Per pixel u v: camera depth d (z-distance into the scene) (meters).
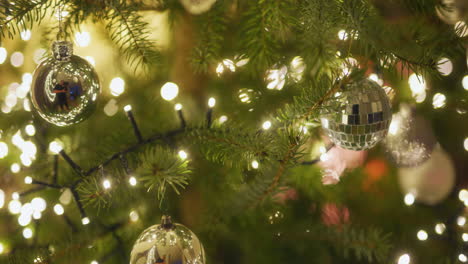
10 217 1.03
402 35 0.77
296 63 0.88
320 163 0.99
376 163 1.07
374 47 0.76
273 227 0.97
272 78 0.92
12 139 0.95
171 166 0.73
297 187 0.99
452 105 0.99
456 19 0.80
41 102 0.75
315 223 0.98
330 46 0.78
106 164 0.82
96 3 0.82
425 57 0.77
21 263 0.89
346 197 1.04
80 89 0.75
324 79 0.76
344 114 0.75
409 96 0.97
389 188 1.07
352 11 0.75
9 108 1.08
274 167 0.84
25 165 0.92
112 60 1.07
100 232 0.92
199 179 0.96
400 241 1.00
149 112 0.96
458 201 1.08
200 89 0.99
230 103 0.96
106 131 0.98
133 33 0.84
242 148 0.80
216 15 0.88
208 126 0.83
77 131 0.99
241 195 0.90
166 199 0.75
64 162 0.96
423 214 1.06
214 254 0.96
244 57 0.86
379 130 0.75
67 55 0.75
